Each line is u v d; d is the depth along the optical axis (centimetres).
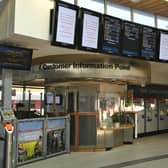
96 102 831
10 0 522
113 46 645
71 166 622
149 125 1269
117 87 913
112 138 849
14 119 600
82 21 590
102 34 625
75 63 739
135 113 1121
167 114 1382
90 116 822
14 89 1266
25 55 599
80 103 823
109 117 875
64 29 563
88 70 738
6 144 460
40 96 1261
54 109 886
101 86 846
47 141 708
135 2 699
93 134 819
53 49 659
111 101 891
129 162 664
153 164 643
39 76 783
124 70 759
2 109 591
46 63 766
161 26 800
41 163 650
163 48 730
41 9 544
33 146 662
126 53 670
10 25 517
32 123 660
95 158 712
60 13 553
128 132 973
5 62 567
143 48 699
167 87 1226
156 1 695
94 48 614
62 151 759
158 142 1021
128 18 732
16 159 606
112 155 755
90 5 663
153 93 1158
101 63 741
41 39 545
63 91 856
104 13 670
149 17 777
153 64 888
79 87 825
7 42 571
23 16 517
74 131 816
